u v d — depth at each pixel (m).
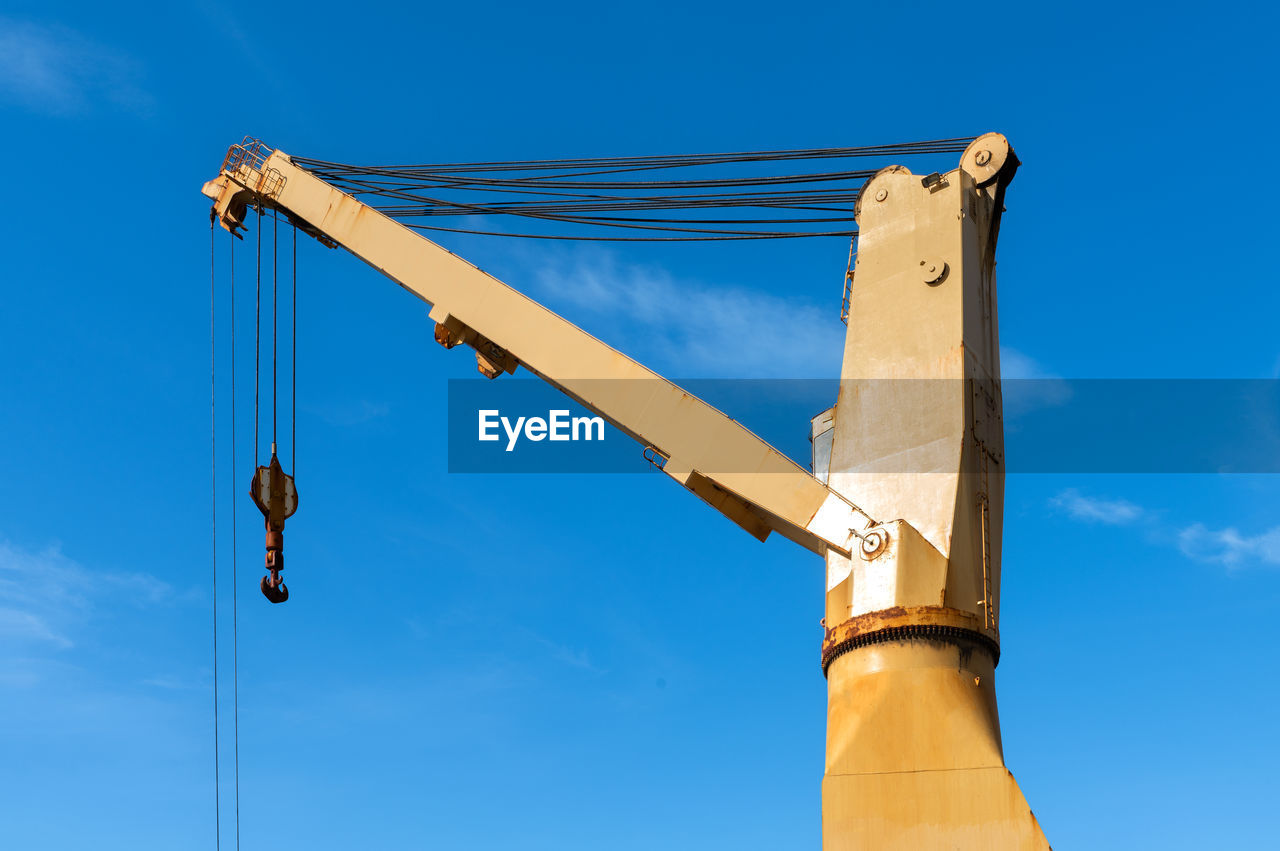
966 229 20.62
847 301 21.55
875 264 21.09
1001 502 20.14
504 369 22.86
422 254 22.97
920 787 17.52
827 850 17.75
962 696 18.00
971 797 17.25
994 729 18.09
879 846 17.45
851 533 19.20
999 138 21.44
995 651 18.84
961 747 17.55
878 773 17.75
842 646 18.83
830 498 19.58
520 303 22.02
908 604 18.42
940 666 18.19
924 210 20.97
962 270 20.22
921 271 20.44
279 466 23.56
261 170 24.83
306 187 24.45
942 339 19.91
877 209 21.50
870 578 18.80
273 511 23.20
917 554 18.66
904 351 20.16
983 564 18.95
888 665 18.33
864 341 20.61
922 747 17.69
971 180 21.30
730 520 20.42
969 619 18.45
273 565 22.89
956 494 18.91
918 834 17.33
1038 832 16.73
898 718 17.94
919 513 19.06
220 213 25.03
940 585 18.47
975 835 17.06
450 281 22.55
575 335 21.52
